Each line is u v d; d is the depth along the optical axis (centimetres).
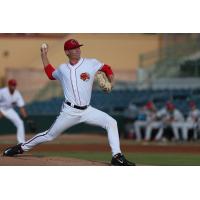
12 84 4697
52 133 3047
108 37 8125
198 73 7238
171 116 6250
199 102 6788
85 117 3000
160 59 7669
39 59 8162
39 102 7262
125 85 7594
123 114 6788
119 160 2928
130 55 8162
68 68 2958
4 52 8162
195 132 6194
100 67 2966
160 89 7031
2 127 7006
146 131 6328
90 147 5322
